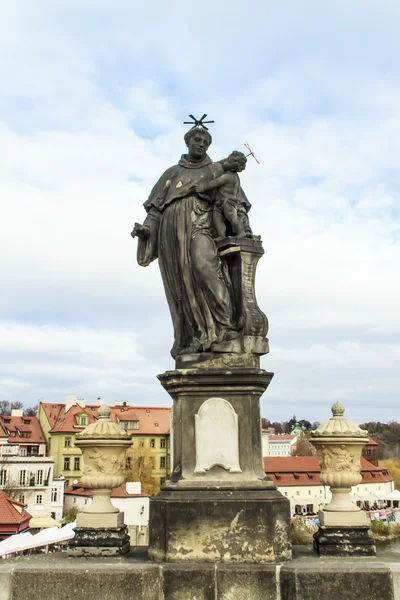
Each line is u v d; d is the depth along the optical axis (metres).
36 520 38.03
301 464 53.47
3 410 97.38
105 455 6.86
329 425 6.96
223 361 6.88
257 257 7.24
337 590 5.72
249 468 6.54
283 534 6.27
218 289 7.10
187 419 6.71
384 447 110.81
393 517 54.84
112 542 6.59
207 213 7.52
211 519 6.23
